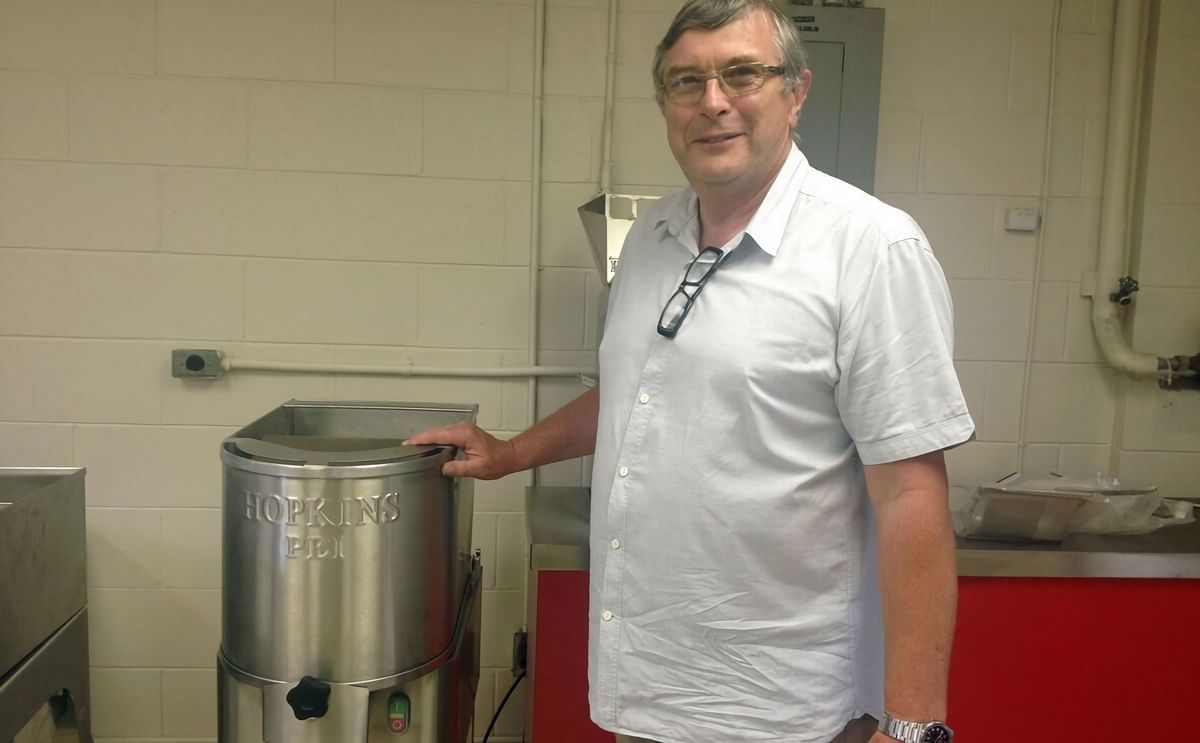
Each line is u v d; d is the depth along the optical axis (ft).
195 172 6.16
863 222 3.36
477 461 4.36
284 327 6.35
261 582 3.89
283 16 6.09
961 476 6.82
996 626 5.08
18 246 6.11
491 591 6.70
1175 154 6.48
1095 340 6.72
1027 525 5.16
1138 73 6.45
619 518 3.74
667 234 3.96
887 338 3.20
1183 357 6.55
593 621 3.95
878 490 3.32
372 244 6.33
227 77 6.11
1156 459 6.70
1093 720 5.18
